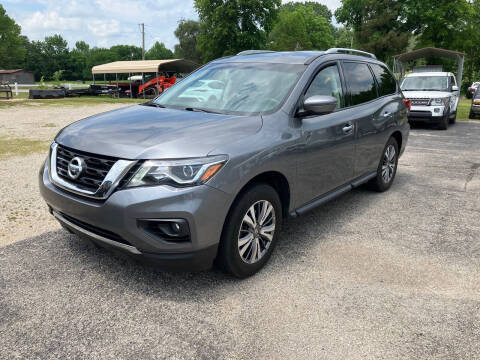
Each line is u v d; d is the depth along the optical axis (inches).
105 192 103.0
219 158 105.5
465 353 92.7
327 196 159.6
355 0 1897.1
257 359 89.5
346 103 169.0
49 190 118.3
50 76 4734.3
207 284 119.6
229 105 139.9
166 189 100.3
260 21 1631.4
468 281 124.9
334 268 131.6
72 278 120.8
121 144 107.8
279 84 143.0
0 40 3496.6
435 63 1617.9
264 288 118.3
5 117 541.0
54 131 414.0
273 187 133.3
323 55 162.2
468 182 244.7
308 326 101.2
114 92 1269.7
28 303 107.6
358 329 100.4
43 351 90.0
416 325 102.4
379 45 1724.9
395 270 131.0
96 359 88.1
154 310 106.2
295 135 131.6
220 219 107.3
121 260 132.6
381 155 203.6
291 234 160.2
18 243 143.6
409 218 180.4
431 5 1633.9
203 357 89.6
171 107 146.8
